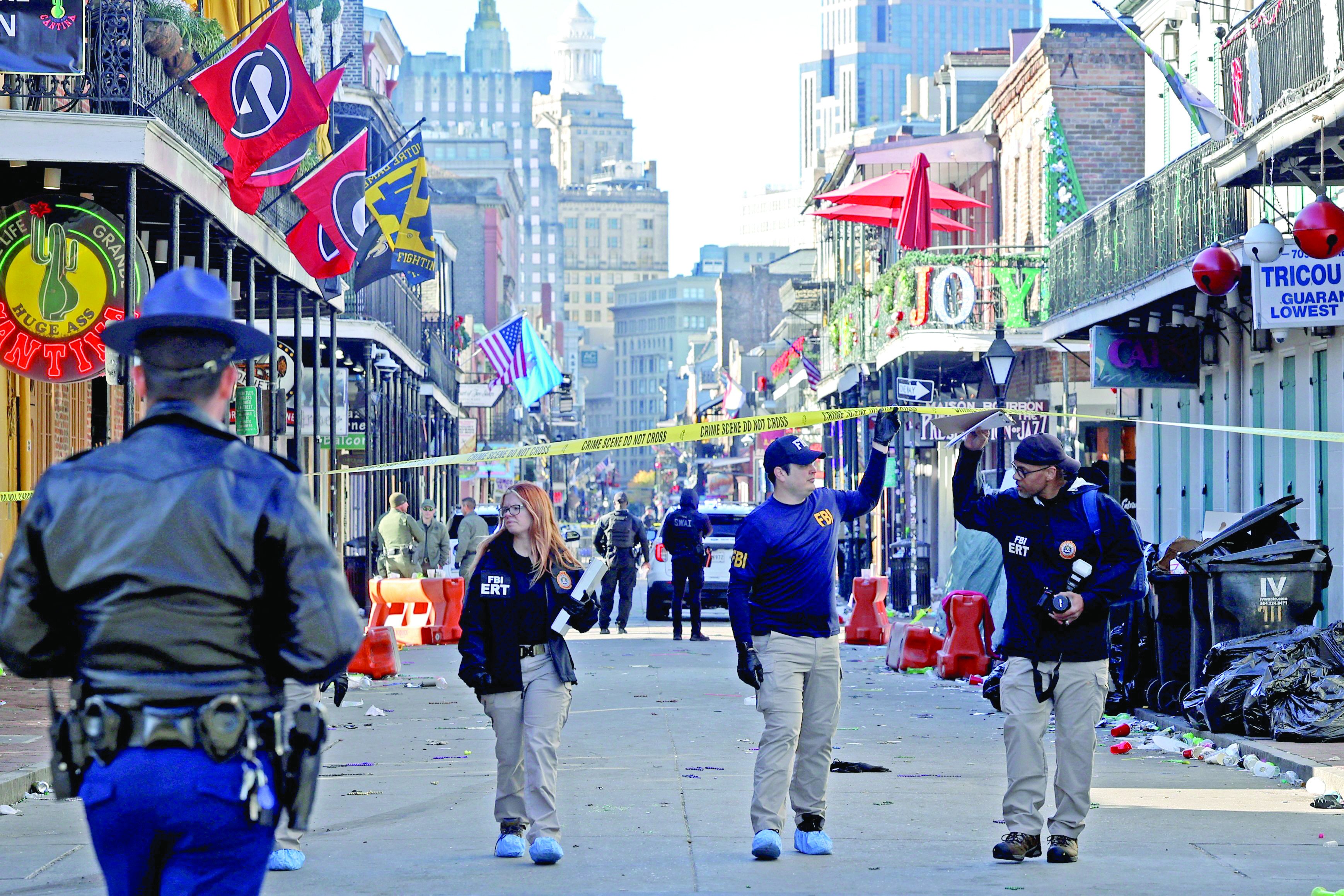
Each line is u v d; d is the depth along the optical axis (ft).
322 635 37.22
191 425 37.99
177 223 146.82
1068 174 278.05
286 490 37.42
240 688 36.99
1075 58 278.87
